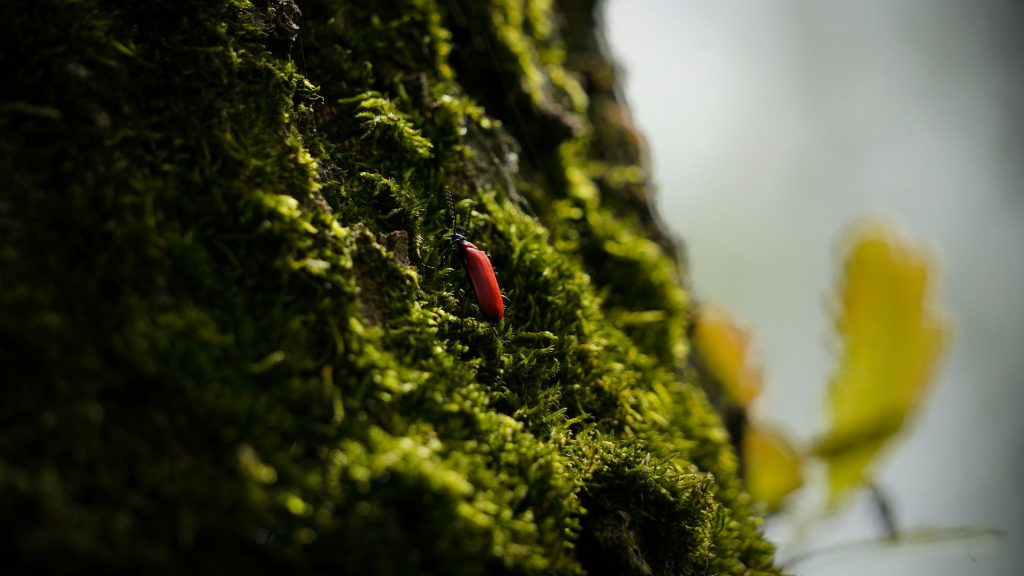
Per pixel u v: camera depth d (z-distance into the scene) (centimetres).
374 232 26
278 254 25
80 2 25
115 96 25
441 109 29
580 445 27
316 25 28
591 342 28
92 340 23
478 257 27
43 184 24
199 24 26
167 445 23
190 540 23
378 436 24
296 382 24
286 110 26
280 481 24
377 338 25
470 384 26
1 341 23
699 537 27
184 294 24
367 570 24
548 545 25
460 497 24
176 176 25
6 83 24
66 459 23
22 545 22
